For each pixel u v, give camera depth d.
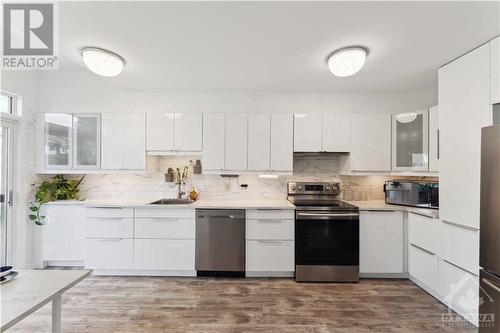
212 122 3.17
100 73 2.20
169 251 2.88
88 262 2.88
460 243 2.05
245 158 3.15
